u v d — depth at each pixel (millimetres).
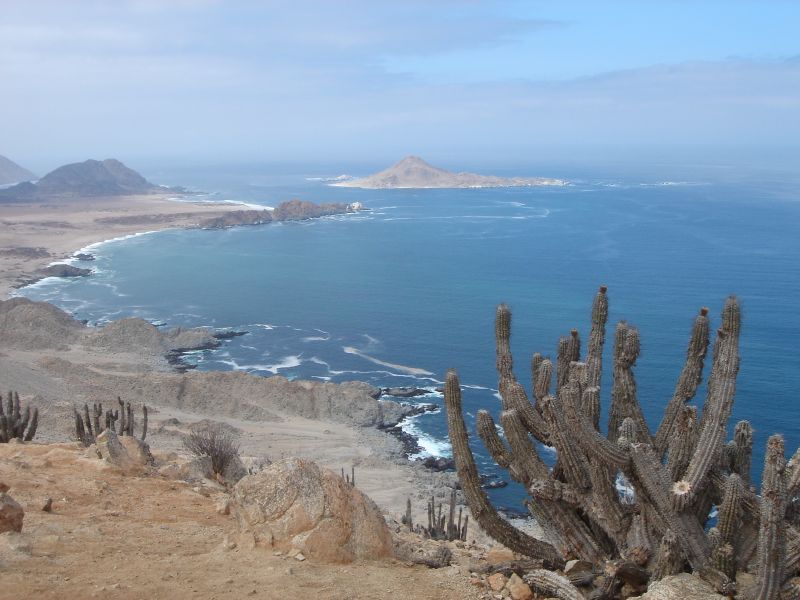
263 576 8062
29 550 8492
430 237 172875
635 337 9750
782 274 113500
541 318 90438
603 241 155625
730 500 7609
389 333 87562
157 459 18969
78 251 160250
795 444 47031
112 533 9844
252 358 78375
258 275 128625
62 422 45531
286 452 48812
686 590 7340
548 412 8969
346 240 172625
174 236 186125
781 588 7141
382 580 8359
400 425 58281
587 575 8391
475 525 27625
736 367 8461
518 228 184125
